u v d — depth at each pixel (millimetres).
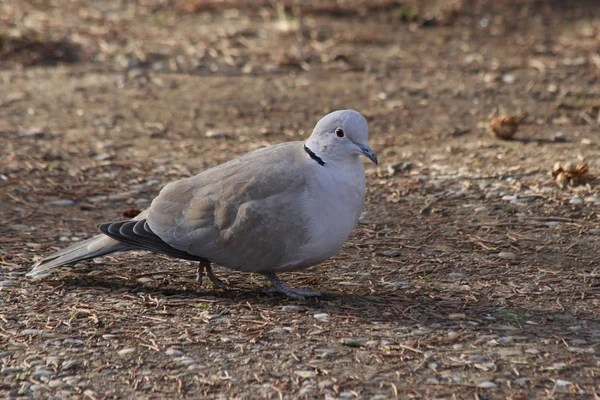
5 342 8367
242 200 9188
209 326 8758
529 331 8680
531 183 13312
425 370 7832
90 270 10367
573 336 8547
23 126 16500
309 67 20766
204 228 9273
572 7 26266
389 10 26031
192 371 7832
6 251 10906
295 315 9062
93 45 22078
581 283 9969
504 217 12125
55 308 9180
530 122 16844
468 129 16547
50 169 14258
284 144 9750
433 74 20297
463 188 13289
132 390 7527
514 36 23656
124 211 12586
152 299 9461
